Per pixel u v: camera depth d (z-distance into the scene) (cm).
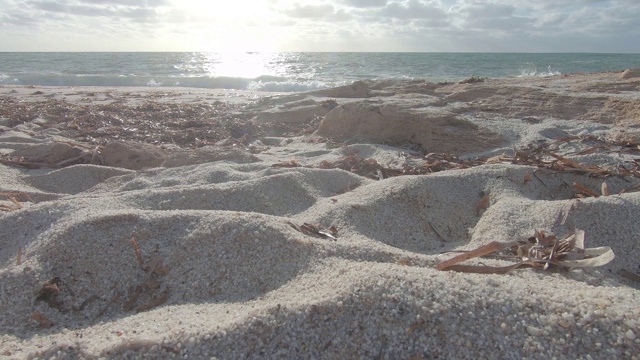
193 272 243
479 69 2992
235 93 1552
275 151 620
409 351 175
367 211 321
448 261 230
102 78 2080
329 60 4138
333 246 245
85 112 951
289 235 255
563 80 1175
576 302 183
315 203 361
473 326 178
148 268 245
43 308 220
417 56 4862
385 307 186
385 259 241
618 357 165
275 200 361
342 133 683
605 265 255
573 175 382
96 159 541
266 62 3938
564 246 252
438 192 347
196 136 755
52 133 748
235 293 231
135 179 449
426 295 189
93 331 200
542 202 313
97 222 263
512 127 652
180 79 2044
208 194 360
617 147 528
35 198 417
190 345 178
